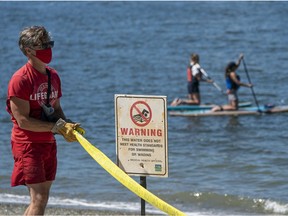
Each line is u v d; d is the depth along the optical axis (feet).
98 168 90.99
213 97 161.07
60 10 365.61
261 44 238.07
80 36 271.49
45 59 45.01
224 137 114.93
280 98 155.84
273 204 75.77
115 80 176.14
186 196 79.30
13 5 388.57
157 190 81.76
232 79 136.77
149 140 49.96
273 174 89.15
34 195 45.39
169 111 140.05
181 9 356.38
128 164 50.57
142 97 49.70
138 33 276.62
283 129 121.49
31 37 44.55
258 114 135.13
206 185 84.17
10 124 120.67
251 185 84.33
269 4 361.10
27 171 45.16
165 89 166.20
